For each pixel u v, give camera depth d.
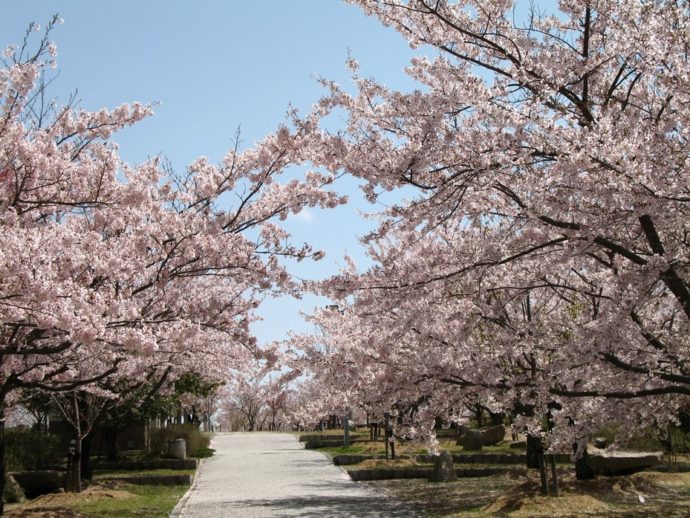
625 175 5.95
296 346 12.10
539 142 6.53
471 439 23.16
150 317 8.39
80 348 8.20
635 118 6.72
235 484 16.98
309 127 7.49
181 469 20.72
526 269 8.70
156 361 11.29
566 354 7.61
